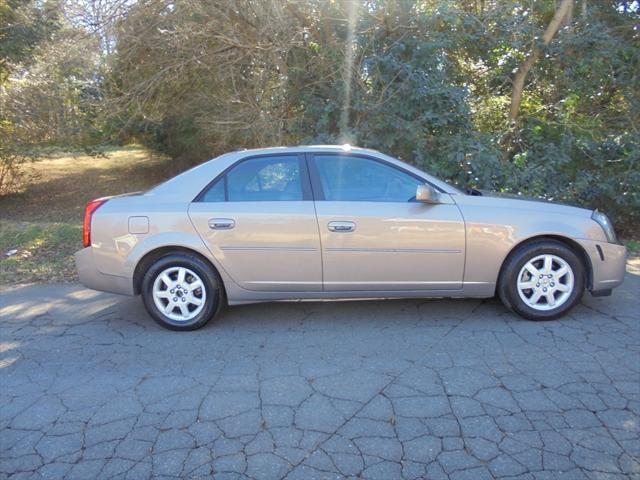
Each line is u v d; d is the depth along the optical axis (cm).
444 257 432
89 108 977
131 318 480
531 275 440
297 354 392
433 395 327
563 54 841
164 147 1398
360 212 428
